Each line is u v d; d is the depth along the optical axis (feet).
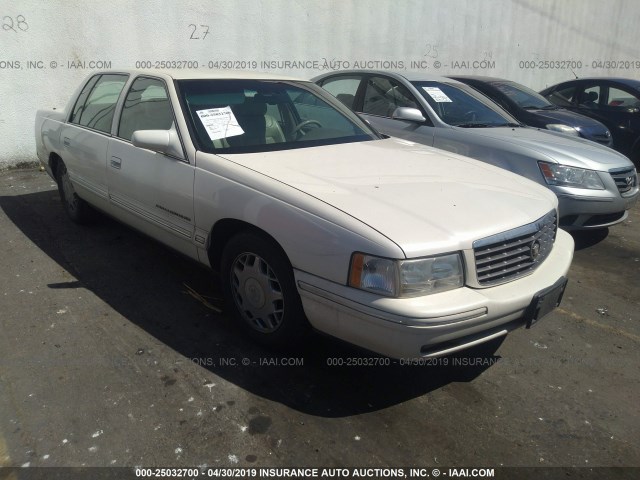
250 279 10.10
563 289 9.73
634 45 52.34
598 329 12.01
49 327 10.94
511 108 24.72
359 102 20.83
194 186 10.55
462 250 8.26
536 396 9.55
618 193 15.97
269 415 8.70
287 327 9.54
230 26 26.61
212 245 10.79
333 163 10.73
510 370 10.30
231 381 9.48
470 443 8.35
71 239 15.47
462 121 18.45
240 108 12.00
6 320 11.14
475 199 9.55
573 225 15.89
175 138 10.98
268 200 9.23
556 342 11.37
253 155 10.78
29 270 13.44
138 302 12.06
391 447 8.18
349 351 10.46
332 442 8.21
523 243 9.14
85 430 8.23
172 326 11.15
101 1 23.00
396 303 7.81
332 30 30.42
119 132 13.16
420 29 34.60
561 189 15.47
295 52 29.32
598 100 29.58
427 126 18.25
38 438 8.05
